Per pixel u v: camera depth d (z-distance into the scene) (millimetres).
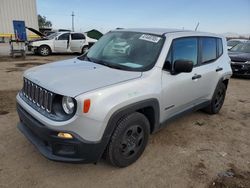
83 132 2697
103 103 2738
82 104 2613
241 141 4363
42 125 2799
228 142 4289
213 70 4777
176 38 3846
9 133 4098
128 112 3002
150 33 3920
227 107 6250
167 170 3344
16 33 16703
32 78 3174
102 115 2727
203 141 4250
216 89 5090
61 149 2807
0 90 6738
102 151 2900
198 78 4293
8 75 8945
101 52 4039
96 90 2746
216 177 3270
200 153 3840
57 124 2676
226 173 3369
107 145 3018
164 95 3543
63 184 2963
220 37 5230
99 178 3098
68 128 2668
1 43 22750
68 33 17375
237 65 10156
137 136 3330
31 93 3191
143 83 3203
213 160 3672
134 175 3193
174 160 3590
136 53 3670
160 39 3729
